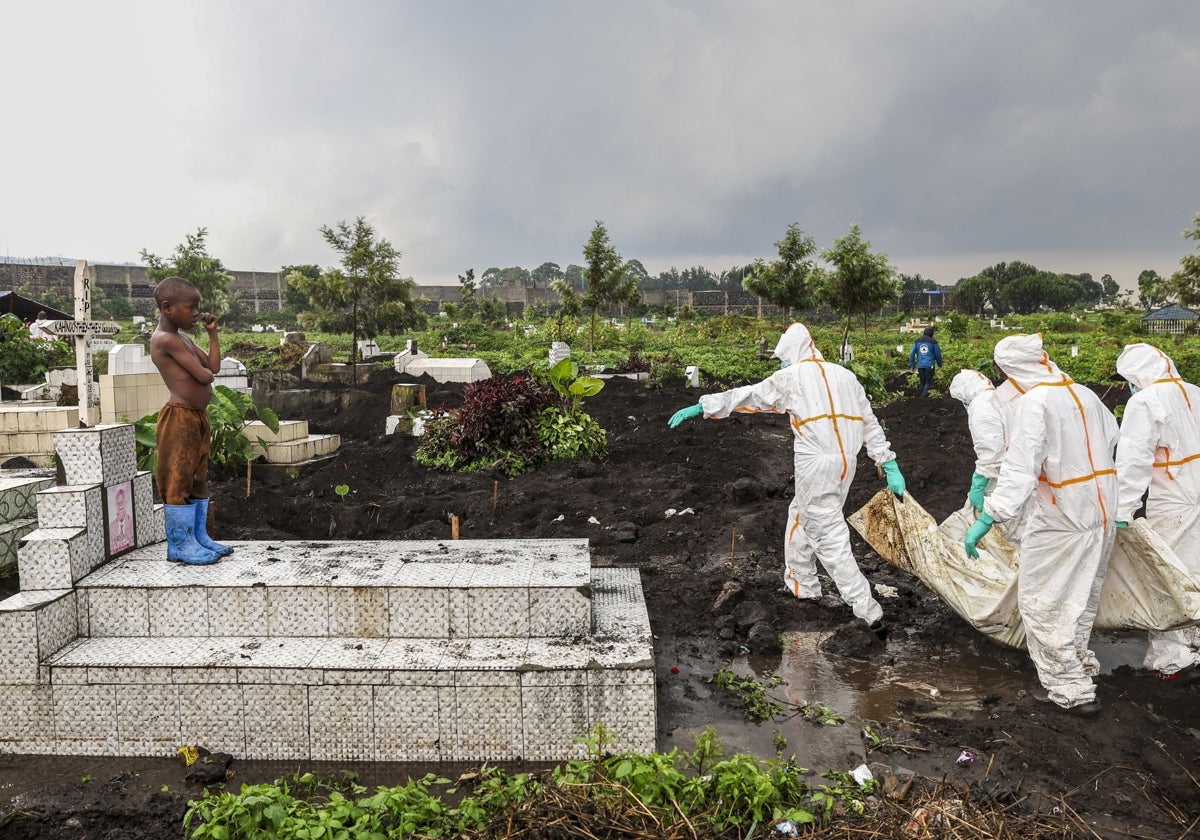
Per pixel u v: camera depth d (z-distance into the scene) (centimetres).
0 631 424
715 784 352
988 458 552
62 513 475
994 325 4994
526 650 440
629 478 1040
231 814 326
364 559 512
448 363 2005
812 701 481
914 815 350
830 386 579
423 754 421
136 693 424
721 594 622
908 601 638
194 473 504
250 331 5122
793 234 2816
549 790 360
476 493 956
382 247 1984
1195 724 452
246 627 462
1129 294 7712
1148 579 484
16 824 361
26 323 2912
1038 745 420
